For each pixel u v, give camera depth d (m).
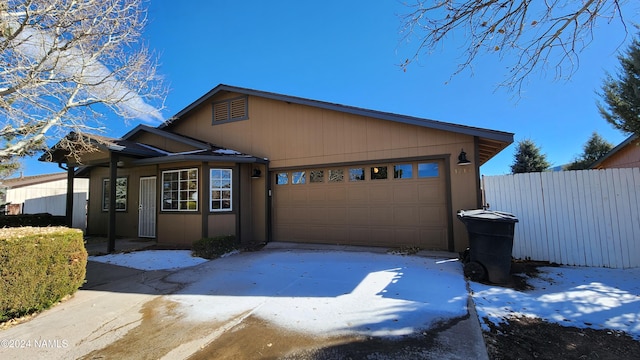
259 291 4.37
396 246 7.49
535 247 5.98
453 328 3.06
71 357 2.67
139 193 10.18
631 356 2.54
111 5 5.43
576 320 3.23
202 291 4.43
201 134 10.27
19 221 10.01
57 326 3.30
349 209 8.07
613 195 5.59
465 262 5.39
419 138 7.30
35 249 3.67
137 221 10.20
